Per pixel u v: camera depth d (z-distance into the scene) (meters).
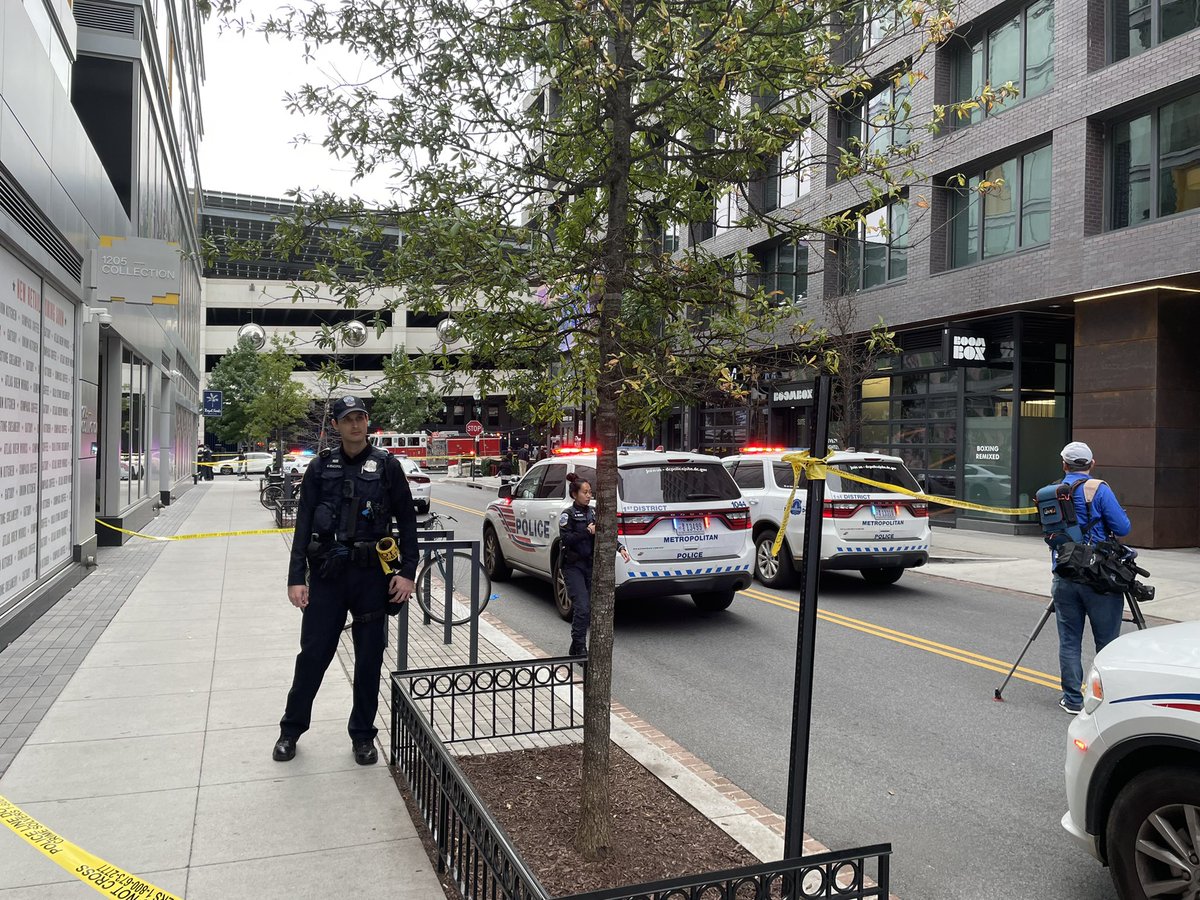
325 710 5.53
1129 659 3.42
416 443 54.19
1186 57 14.05
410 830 3.78
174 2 23.67
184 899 3.16
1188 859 3.06
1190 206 14.60
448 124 4.12
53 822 3.79
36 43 8.21
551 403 3.91
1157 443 15.30
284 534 16.58
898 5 3.90
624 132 3.89
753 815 4.29
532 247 4.00
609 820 3.65
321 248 4.01
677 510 9.00
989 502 18.67
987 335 18.53
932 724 5.98
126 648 7.12
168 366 24.17
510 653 7.59
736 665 7.56
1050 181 16.91
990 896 3.67
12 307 7.74
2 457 7.46
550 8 3.98
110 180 14.43
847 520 10.83
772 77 3.93
